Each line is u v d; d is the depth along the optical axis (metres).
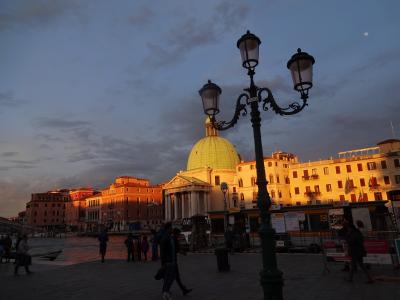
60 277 18.97
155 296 12.93
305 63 9.84
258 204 9.48
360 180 88.69
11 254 28.92
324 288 13.05
